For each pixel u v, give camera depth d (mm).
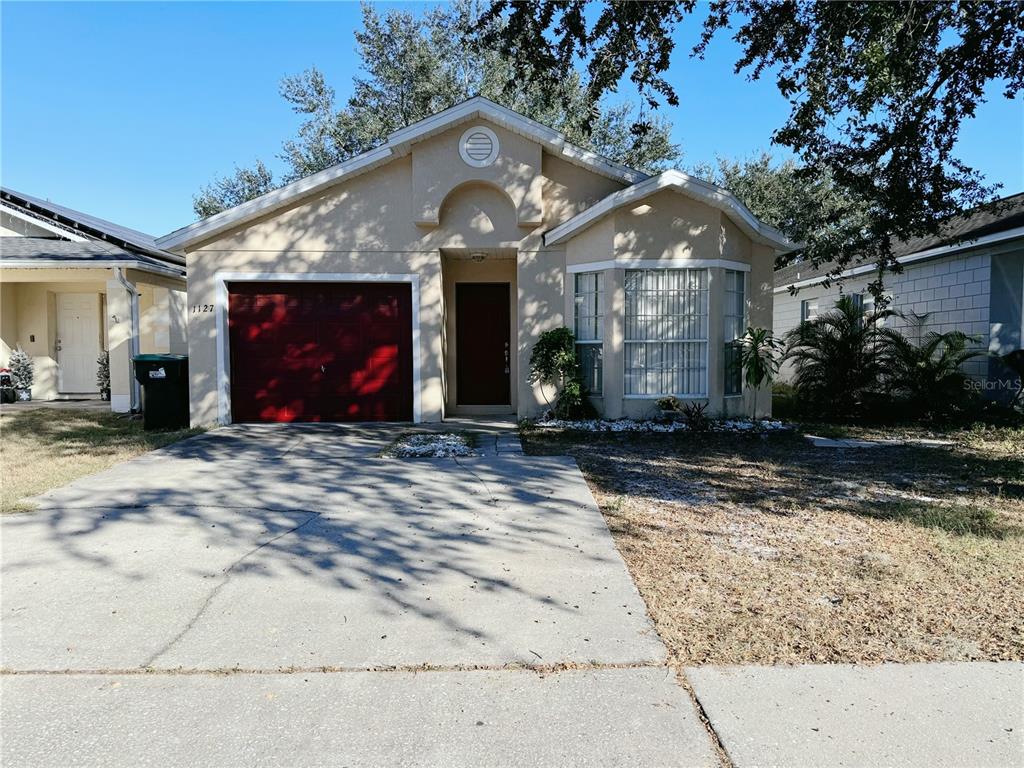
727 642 3492
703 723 2805
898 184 9273
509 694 3027
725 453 8492
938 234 10008
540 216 10633
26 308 15102
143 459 8164
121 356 12812
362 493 6523
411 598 4078
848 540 5043
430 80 22016
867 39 8000
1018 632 3564
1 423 11266
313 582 4332
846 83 8781
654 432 9625
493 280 12438
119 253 13070
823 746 2645
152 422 10484
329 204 10852
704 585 4234
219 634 3615
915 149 9094
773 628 3637
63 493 6500
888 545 4918
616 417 10273
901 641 3480
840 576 4340
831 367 11336
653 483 6918
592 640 3529
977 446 8953
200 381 10867
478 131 10586
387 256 10914
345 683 3125
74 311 15539
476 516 5766
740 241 10609
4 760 2576
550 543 5066
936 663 3270
